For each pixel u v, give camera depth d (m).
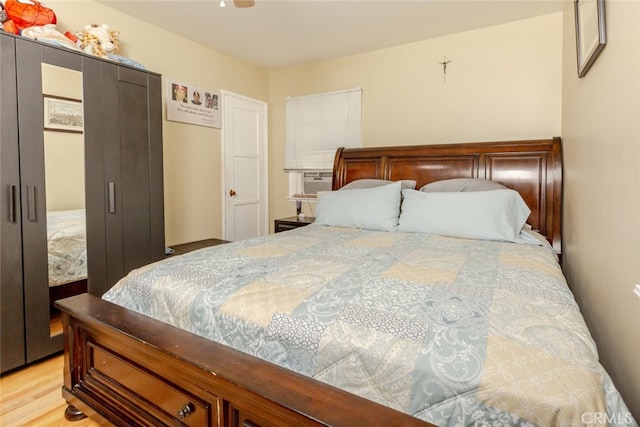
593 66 1.64
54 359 2.01
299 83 4.02
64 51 1.96
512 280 1.28
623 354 1.20
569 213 2.29
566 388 0.72
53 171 1.94
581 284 1.91
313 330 0.99
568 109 2.39
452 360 0.82
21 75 1.79
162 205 2.53
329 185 3.90
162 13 2.74
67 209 2.01
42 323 1.94
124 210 2.29
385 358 0.88
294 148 4.08
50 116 1.91
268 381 0.91
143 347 1.13
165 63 3.05
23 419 1.51
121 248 2.28
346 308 1.04
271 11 2.72
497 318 0.96
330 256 1.66
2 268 1.78
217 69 3.55
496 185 2.54
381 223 2.50
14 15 1.96
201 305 1.20
